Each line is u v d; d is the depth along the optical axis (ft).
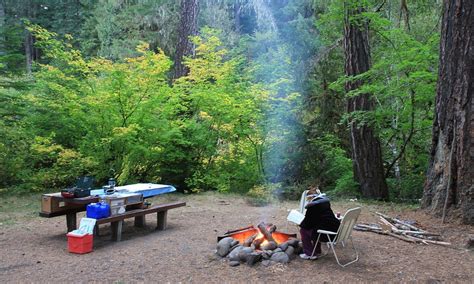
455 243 19.15
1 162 31.86
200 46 36.04
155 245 18.61
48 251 17.58
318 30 46.98
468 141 22.44
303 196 19.88
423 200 25.72
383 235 20.67
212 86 36.40
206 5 64.03
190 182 36.19
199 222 24.02
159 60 32.32
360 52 35.17
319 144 40.24
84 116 31.96
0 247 18.15
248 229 18.90
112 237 19.51
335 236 15.62
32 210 26.99
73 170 32.78
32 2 75.61
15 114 33.81
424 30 40.83
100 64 31.55
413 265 15.83
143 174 36.29
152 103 33.14
